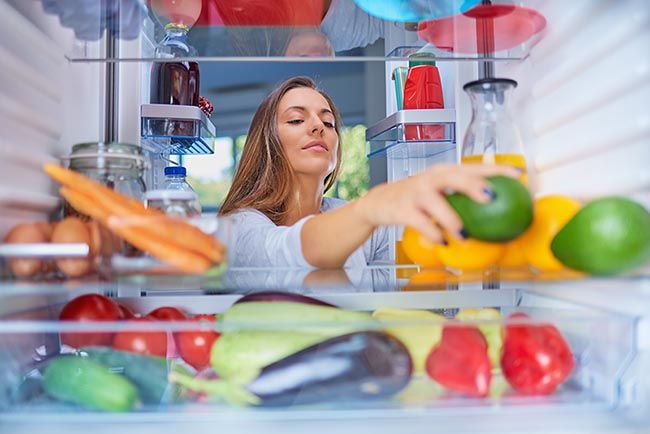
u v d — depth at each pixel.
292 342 0.66
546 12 0.90
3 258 0.67
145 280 0.65
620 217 0.62
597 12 0.74
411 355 0.64
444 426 0.57
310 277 0.80
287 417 0.59
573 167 0.82
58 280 0.68
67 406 0.64
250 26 1.10
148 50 1.53
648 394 0.61
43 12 0.93
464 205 0.61
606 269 0.63
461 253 0.64
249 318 0.71
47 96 0.93
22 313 0.77
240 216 1.52
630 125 0.68
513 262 0.69
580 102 0.79
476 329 0.66
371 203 0.70
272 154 1.84
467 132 0.77
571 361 0.66
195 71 1.59
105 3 0.99
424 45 1.21
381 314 0.75
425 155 1.74
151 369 0.68
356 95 4.98
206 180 5.66
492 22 0.93
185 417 0.60
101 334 0.76
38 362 0.81
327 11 1.07
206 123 1.61
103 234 0.65
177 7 1.05
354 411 0.60
